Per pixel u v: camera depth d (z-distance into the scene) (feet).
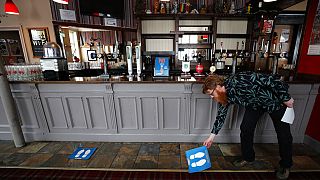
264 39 10.94
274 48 12.68
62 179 5.55
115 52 14.07
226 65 12.93
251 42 11.90
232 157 6.45
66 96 7.11
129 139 7.60
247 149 5.55
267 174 5.58
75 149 7.12
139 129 7.47
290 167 5.33
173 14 11.57
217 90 4.60
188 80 6.79
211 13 11.61
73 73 12.48
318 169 5.72
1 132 7.87
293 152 6.61
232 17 11.95
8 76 7.01
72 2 11.57
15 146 7.37
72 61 13.66
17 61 12.66
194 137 7.44
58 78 7.14
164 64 8.16
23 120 7.59
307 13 6.85
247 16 11.67
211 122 7.20
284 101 4.30
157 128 7.42
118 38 13.94
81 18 11.96
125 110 7.24
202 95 6.85
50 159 6.50
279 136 5.07
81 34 14.14
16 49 12.51
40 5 11.46
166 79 7.20
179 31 12.06
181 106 7.05
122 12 13.00
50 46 7.98
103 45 14.29
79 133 7.66
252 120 5.22
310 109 6.72
